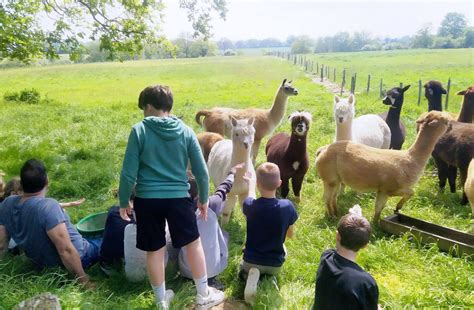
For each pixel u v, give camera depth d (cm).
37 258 383
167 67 5328
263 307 355
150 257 327
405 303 377
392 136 781
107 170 741
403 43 12181
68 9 1123
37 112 1570
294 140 598
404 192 524
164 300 338
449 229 489
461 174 610
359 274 269
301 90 2359
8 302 320
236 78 3597
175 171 319
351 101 634
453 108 1524
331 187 568
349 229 275
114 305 338
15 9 1042
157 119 315
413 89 2192
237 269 420
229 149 568
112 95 2631
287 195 652
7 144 976
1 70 5688
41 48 1107
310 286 402
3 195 446
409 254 465
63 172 750
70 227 404
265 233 377
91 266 422
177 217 319
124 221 402
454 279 412
